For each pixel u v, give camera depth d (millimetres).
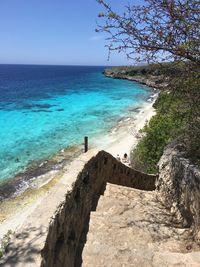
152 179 13023
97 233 5387
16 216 18375
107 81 114125
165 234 5730
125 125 41906
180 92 5812
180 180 6598
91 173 6473
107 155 8055
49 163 27766
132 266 4340
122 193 7676
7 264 2555
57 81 119875
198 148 6645
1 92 81438
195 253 4562
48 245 3018
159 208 7156
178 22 5004
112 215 6191
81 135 36969
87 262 4457
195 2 4898
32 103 61000
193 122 6512
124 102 62375
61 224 3738
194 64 5301
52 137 35875
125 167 10102
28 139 34875
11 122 43125
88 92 80000
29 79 134500
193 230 5660
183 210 6328
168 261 4371
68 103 61219
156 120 20203
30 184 23297
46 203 3768
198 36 5078
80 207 5262
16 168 26438
